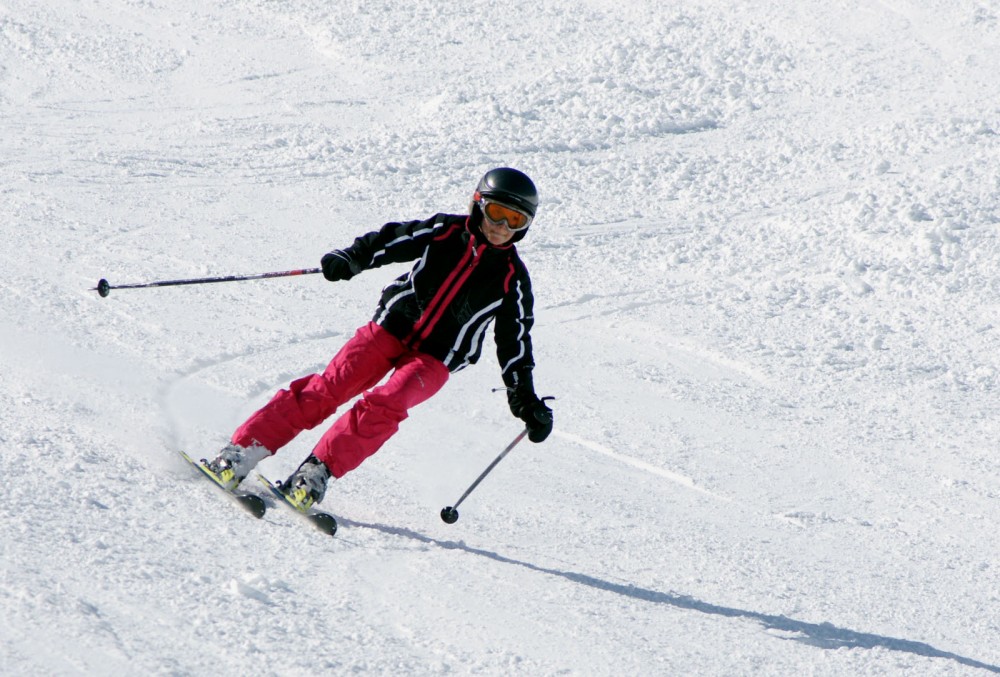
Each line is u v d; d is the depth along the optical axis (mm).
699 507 19922
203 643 10414
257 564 12766
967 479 23328
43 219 36844
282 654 10492
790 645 13188
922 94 58562
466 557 14570
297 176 47094
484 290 15688
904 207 43000
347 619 11672
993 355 31922
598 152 52531
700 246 41062
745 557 17031
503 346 15852
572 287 36375
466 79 64438
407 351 15891
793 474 22672
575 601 13477
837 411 27328
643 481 21094
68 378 20281
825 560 17578
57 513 12914
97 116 57406
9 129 53344
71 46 69562
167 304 28391
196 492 14922
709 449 23656
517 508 18000
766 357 31000
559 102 58688
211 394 21531
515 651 11609
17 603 10398
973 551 19094
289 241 38094
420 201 44938
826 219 43219
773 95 59469
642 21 71125
